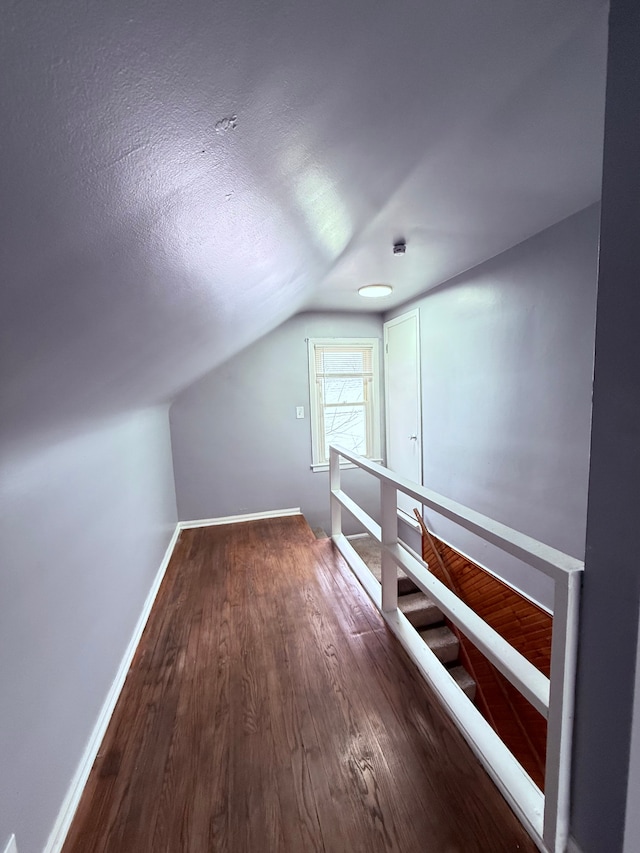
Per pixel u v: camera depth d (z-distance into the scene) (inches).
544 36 29.4
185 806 43.8
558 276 80.8
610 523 29.1
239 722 54.7
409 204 67.4
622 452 27.9
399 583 125.9
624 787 29.6
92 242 19.7
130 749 51.1
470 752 49.1
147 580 87.2
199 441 141.1
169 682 63.0
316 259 67.6
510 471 99.3
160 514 108.0
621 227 26.7
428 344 132.2
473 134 47.2
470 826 40.8
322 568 103.6
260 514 150.9
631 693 28.5
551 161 54.9
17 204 13.9
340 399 161.3
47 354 26.2
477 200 67.0
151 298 32.7
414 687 60.5
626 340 27.0
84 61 12.0
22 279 17.5
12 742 34.5
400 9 19.3
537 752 96.3
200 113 17.1
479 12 23.3
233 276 42.7
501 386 100.3
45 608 41.9
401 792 44.4
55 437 42.6
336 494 114.3
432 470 135.3
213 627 77.8
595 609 30.9
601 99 41.3
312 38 17.6
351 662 66.4
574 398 80.0
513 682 40.0
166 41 13.1
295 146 26.5
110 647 60.3
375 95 27.4
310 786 45.4
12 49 10.4
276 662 66.9
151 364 55.6
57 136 13.1
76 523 51.1
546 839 36.7
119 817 42.8
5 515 35.6
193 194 22.9
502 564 104.3
